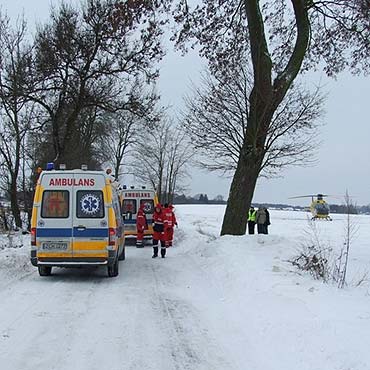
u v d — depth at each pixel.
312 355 5.95
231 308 8.79
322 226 38.09
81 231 12.36
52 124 27.92
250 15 16.02
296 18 16.73
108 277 12.89
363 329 6.48
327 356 5.80
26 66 25.12
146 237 23.28
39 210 12.41
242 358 6.20
